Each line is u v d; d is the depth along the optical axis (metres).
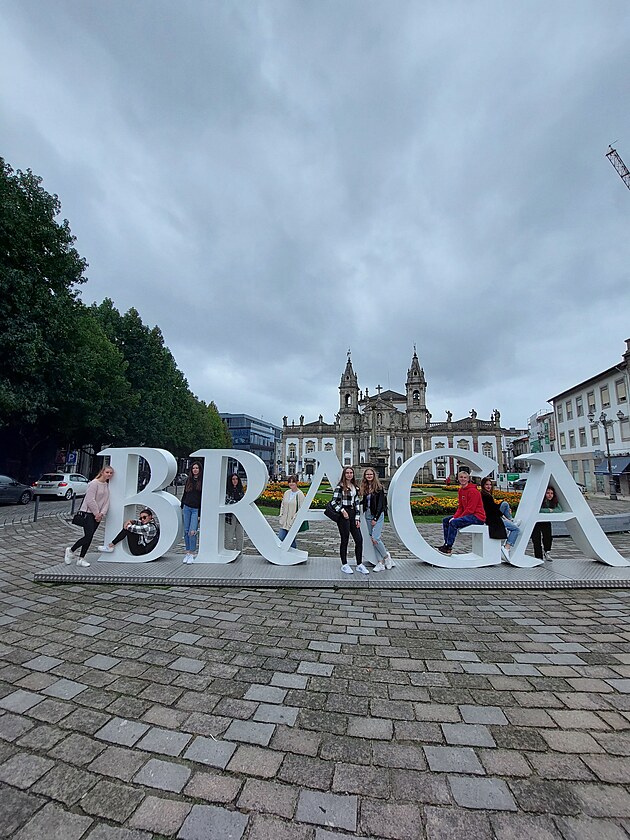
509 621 4.24
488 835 1.71
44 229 15.29
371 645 3.61
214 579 5.40
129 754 2.20
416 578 5.48
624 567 6.09
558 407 38.03
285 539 6.21
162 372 30.64
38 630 3.88
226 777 2.04
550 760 2.16
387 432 66.81
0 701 2.69
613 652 3.51
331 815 1.81
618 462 28.86
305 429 71.50
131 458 6.47
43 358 15.09
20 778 2.02
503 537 6.19
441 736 2.36
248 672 3.10
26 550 7.68
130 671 3.10
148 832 1.72
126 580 5.46
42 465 27.95
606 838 1.70
